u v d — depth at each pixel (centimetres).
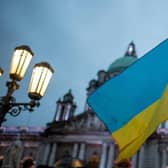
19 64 1353
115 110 1045
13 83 1377
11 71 1358
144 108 1014
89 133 7669
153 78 1062
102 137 7494
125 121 1013
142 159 6794
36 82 1334
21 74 1362
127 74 1088
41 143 8106
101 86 1086
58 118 8956
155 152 6794
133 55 10675
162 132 6950
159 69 1072
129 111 1029
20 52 1369
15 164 4588
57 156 7750
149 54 1109
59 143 7900
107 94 1073
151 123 960
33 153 8088
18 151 4741
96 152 7438
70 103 9212
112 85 1081
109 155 7225
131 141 966
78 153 7538
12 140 8312
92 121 7788
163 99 991
